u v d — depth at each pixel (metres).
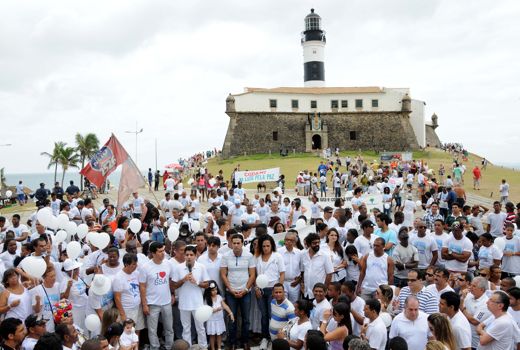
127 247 11.01
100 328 8.84
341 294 8.81
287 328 8.78
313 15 85.56
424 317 7.94
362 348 6.31
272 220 15.59
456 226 12.00
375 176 39.19
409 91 78.56
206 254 10.88
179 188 33.38
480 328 8.19
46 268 8.77
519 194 35.44
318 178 43.81
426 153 72.19
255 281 10.50
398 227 13.77
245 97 76.75
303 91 79.38
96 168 17.27
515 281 9.48
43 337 6.53
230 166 63.19
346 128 78.62
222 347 10.70
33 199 43.56
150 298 9.91
